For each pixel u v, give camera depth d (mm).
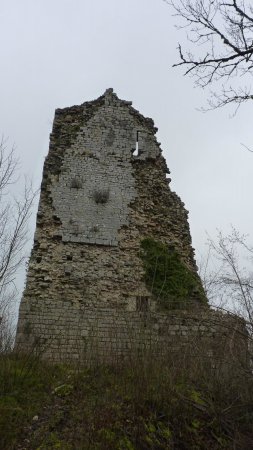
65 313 13445
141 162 17141
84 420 7227
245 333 8367
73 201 15656
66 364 10555
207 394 8242
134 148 17312
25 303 13375
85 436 6809
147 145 17469
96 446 6613
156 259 14867
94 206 15742
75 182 15992
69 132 17062
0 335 9859
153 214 16250
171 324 11578
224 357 8469
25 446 6723
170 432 7367
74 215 15414
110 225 15523
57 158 16438
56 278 14148
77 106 17734
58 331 13047
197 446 7324
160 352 8859
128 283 14523
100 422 7078
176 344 9430
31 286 13836
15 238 12078
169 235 15992
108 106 17844
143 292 14422
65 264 14469
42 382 8828
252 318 8477
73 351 12656
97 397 7895
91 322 13148
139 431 7090
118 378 8391
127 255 15102
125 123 17688
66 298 13797
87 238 15094
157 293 14398
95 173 16391
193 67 6438
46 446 6645
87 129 17188
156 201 16562
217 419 7785
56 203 15508
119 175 16609
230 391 8180
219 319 10000
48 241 14828
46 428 7168
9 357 9336
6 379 8398
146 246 15438
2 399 7801
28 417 7496
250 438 7594
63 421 7367
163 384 7988
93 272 14508
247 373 8078
